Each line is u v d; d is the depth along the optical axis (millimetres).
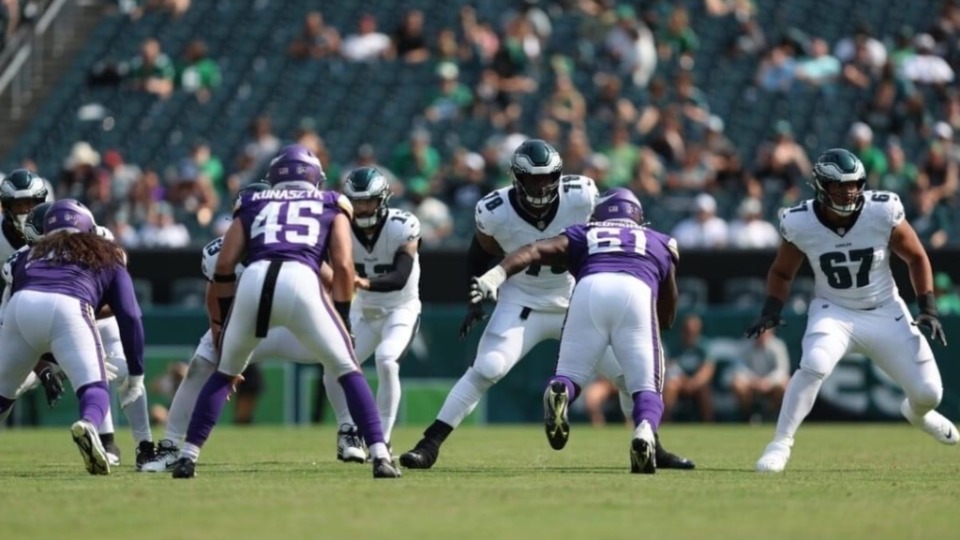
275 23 89062
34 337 30391
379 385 35875
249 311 28312
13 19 86625
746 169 76500
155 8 90500
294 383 62062
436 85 83062
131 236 71062
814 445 45500
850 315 33219
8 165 81750
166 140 81500
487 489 27109
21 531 21594
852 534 21344
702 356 62781
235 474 31047
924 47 80312
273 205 28984
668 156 75062
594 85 81188
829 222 32812
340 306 29016
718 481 29531
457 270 64000
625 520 22750
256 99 83625
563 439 30578
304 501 24953
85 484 28438
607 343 31156
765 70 81438
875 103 78000
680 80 78750
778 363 62312
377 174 35469
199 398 29500
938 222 68375
